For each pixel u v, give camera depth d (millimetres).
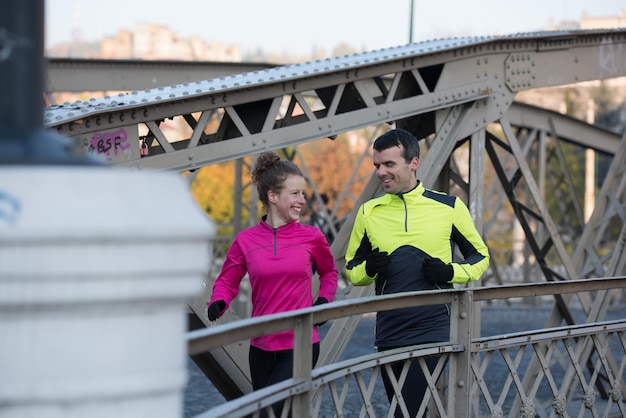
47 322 2422
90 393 2467
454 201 8969
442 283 8789
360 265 8812
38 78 2740
